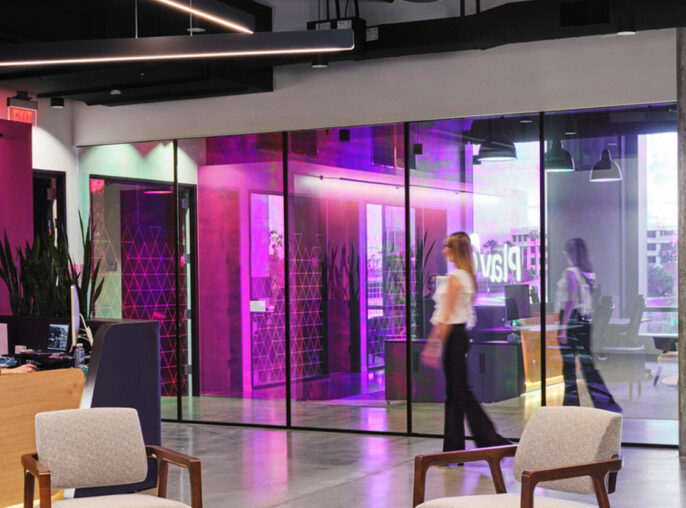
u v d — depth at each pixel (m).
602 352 7.64
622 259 7.57
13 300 7.77
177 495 6.06
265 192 8.91
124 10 7.35
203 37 5.96
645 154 7.49
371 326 8.43
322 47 5.84
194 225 9.27
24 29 6.91
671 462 6.95
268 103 8.86
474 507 3.96
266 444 7.93
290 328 8.79
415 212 8.24
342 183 8.55
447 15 8.23
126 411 4.59
